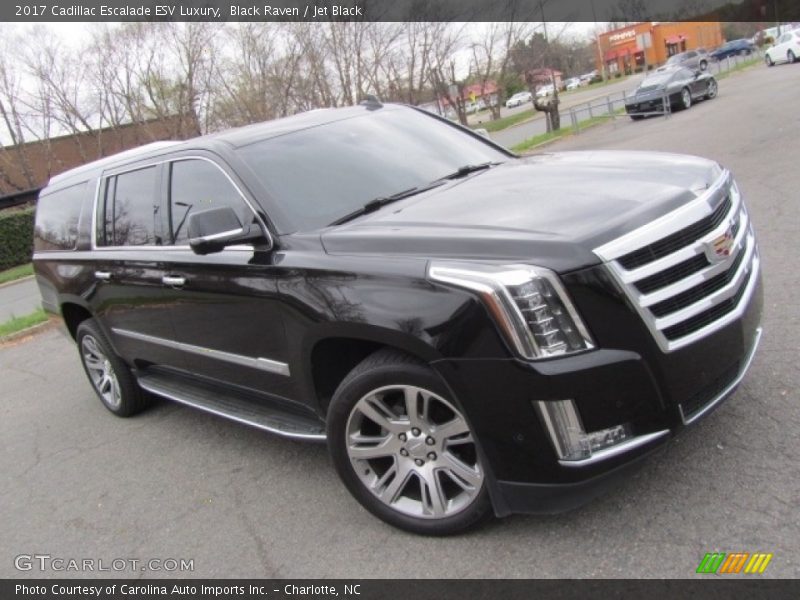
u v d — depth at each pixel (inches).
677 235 113.3
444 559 123.0
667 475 129.3
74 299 216.2
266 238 142.3
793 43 1427.2
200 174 162.9
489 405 110.2
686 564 108.0
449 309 110.6
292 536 140.9
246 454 183.0
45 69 1162.0
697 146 546.9
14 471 207.0
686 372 111.5
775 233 263.4
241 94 1078.4
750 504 116.9
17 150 1282.0
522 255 109.4
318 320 128.1
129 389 222.1
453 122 203.8
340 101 1064.2
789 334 173.5
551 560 116.1
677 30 3041.3
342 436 131.5
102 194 203.3
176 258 165.8
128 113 1181.1
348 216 145.0
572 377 104.5
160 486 175.5
